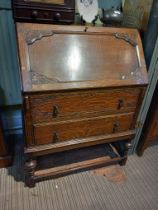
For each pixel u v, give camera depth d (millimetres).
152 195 1302
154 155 1645
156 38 1082
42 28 906
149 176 1438
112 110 1122
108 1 1425
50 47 911
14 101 1573
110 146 1665
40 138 1043
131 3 1312
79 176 1378
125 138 1307
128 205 1222
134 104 1167
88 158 1531
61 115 1002
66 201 1203
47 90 871
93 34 1003
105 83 980
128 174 1437
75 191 1271
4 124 1415
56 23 1000
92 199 1232
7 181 1283
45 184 1294
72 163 1471
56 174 1265
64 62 925
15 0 893
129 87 1058
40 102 907
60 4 956
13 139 1642
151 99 1351
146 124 1478
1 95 1501
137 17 1252
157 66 1184
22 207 1143
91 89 966
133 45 1080
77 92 949
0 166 1364
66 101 961
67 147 1143
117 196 1270
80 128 1113
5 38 1319
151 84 1253
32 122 959
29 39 873
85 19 1197
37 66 874
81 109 1029
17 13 927
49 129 1029
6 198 1183
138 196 1285
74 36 964
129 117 1219
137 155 1621
